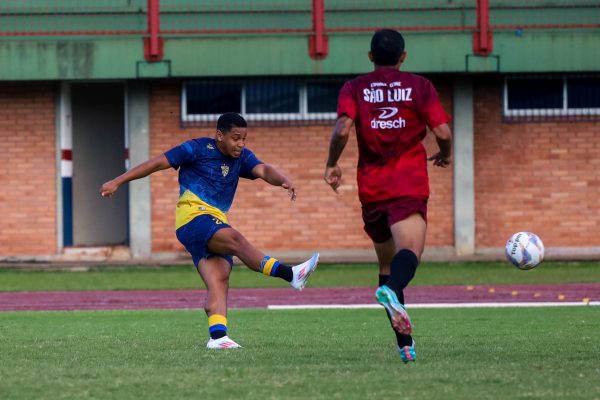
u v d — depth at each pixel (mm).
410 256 18062
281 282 51312
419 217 18844
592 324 30094
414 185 18859
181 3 57844
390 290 17234
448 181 59531
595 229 59781
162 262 57406
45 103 59344
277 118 59250
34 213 59469
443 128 18953
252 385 15766
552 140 59750
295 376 16672
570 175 59875
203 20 57938
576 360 19469
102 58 56688
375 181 18953
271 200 59406
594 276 52000
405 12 58219
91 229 63875
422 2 58094
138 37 56625
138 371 17391
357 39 56688
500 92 59469
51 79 56906
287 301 43375
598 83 59781
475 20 58188
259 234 59469
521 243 25188
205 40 56562
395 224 18641
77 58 56688
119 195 64188
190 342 24234
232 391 15242
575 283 49188
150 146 59000
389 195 18828
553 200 59875
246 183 59406
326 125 59188
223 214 22375
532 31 57031
